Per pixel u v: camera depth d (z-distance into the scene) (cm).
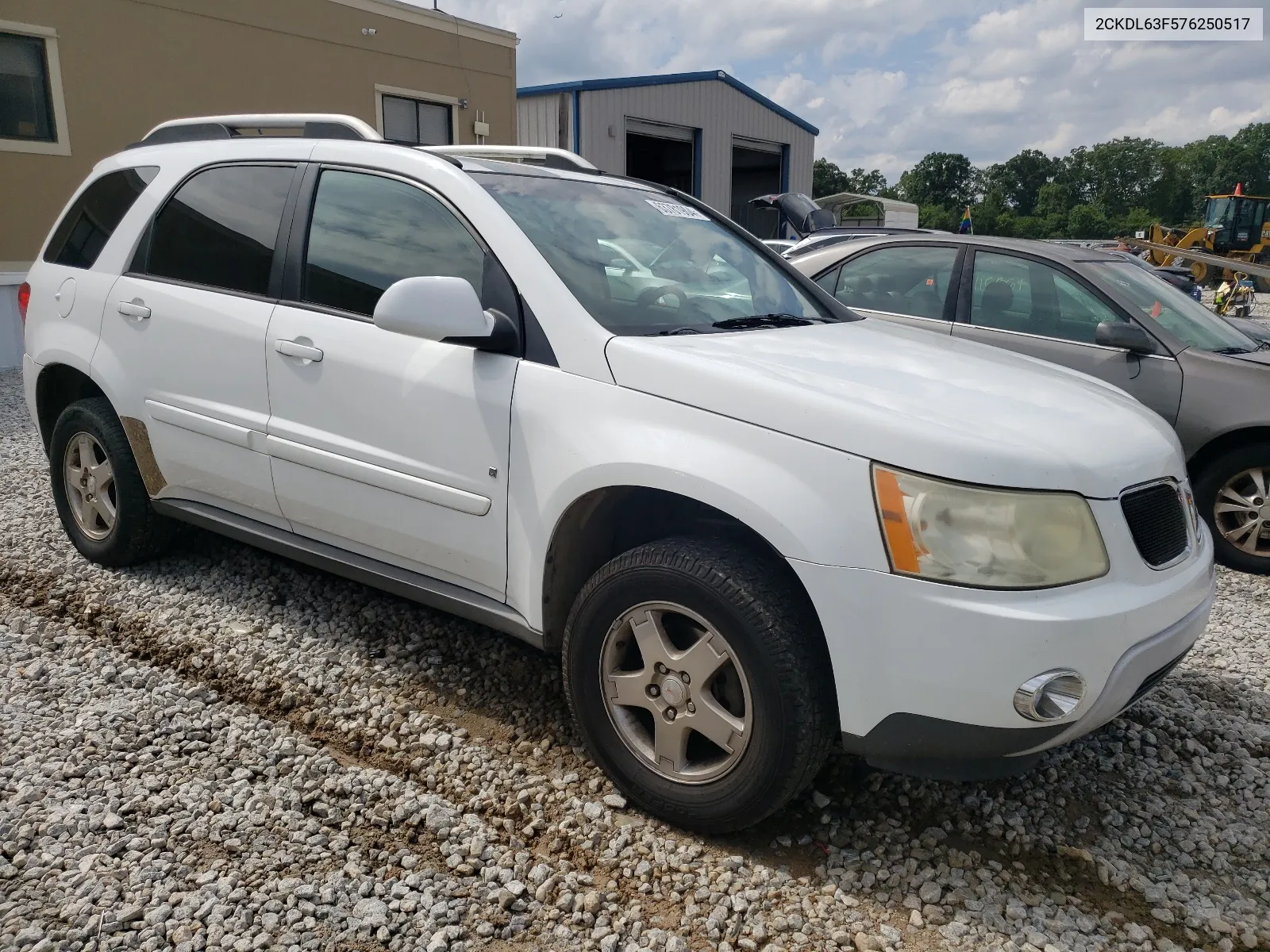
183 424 367
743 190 2794
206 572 426
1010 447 232
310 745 295
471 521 295
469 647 365
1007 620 219
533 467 276
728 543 255
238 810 261
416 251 316
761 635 238
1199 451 525
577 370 274
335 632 372
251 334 344
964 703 224
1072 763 311
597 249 315
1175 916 242
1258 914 245
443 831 256
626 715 272
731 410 248
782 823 272
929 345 330
